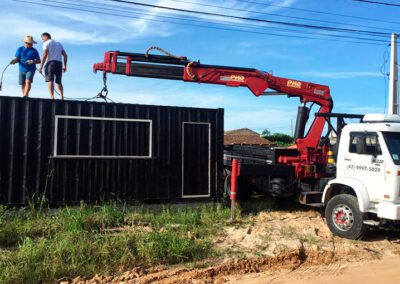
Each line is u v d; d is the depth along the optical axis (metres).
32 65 11.35
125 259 7.16
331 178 12.01
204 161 12.08
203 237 9.03
